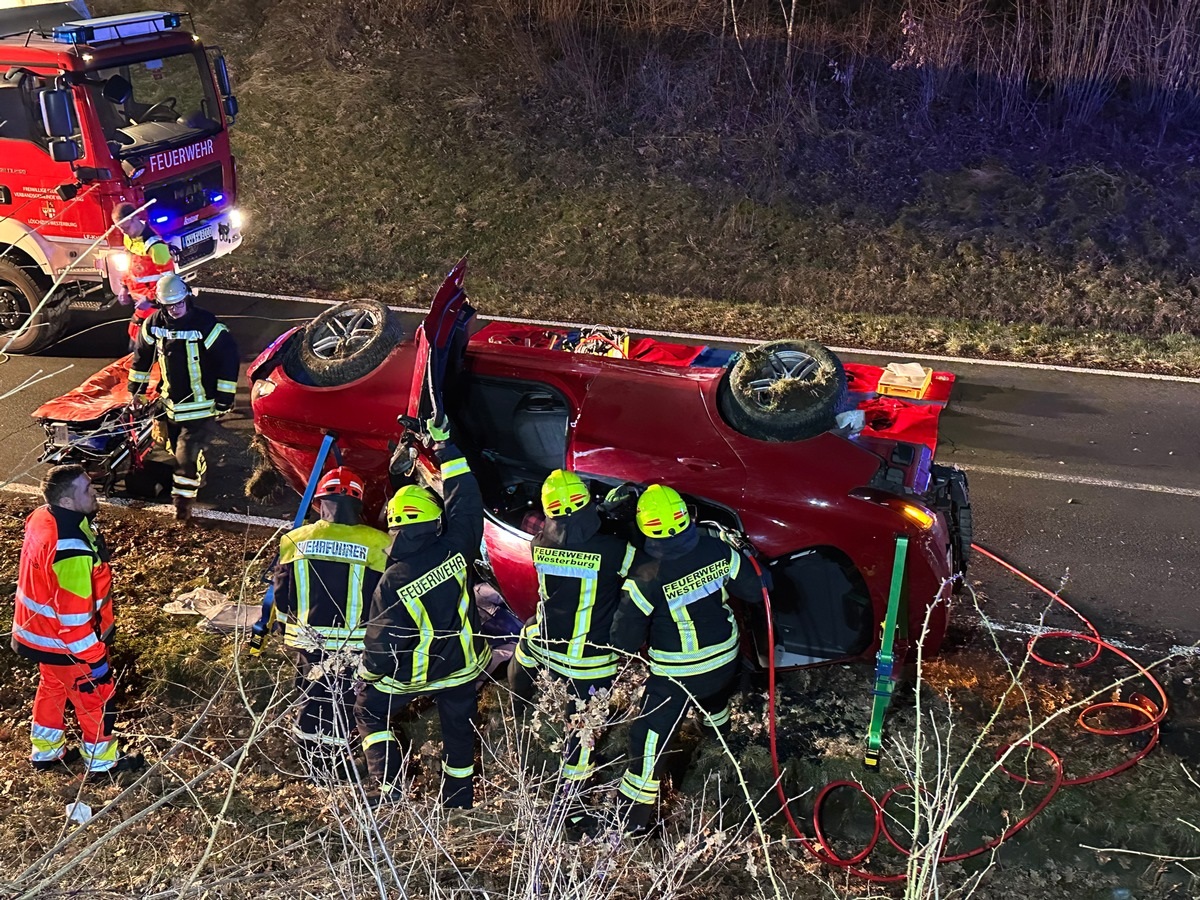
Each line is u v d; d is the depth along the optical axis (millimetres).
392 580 3742
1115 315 9461
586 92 12266
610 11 12938
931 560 4254
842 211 10859
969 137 11508
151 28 8055
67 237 7711
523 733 4316
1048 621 5172
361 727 3949
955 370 8406
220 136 8648
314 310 9492
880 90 11977
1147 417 7555
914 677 4625
